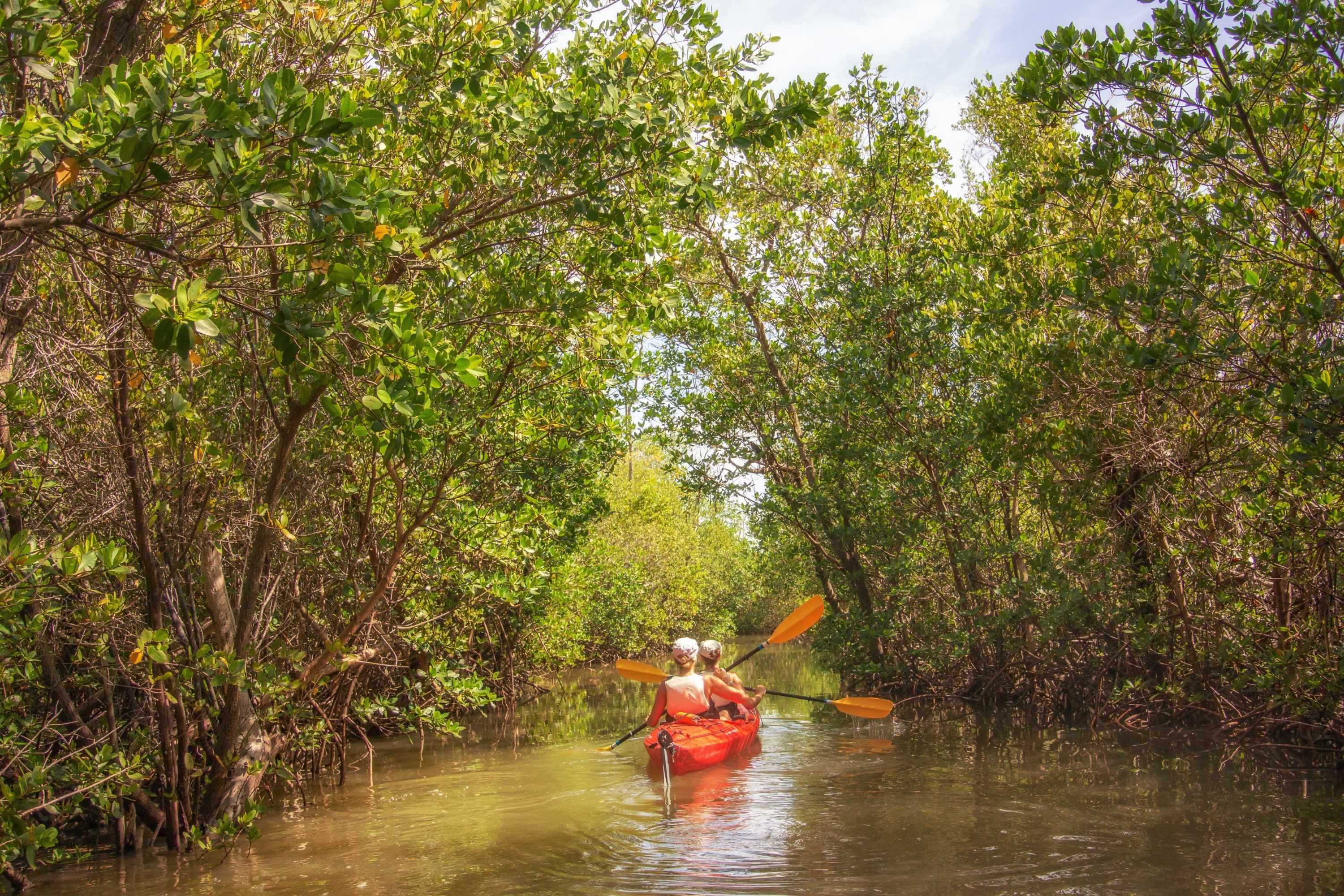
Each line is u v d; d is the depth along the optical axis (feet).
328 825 20.81
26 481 15.53
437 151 19.67
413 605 26.68
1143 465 24.21
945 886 14.69
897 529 40.98
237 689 19.07
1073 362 23.38
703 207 20.15
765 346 46.26
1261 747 25.39
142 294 9.80
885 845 17.19
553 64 21.02
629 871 16.08
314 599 25.88
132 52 14.74
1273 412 20.54
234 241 15.80
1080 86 19.75
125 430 16.49
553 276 21.30
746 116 19.19
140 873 17.26
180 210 16.63
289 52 18.11
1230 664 27.22
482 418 21.31
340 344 13.99
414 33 18.26
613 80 18.13
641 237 20.16
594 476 38.01
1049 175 24.79
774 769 25.43
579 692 52.75
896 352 38.68
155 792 20.81
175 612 18.20
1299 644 23.79
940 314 36.73
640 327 21.57
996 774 23.97
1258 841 16.55
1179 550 27.04
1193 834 17.19
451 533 25.25
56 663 19.17
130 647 18.45
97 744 17.98
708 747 25.80
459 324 20.42
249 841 19.30
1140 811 19.19
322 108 10.57
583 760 28.37
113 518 17.48
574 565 49.49
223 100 10.09
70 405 17.34
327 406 14.53
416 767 29.01
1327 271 18.63
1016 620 34.22
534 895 14.92
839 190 43.91
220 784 19.63
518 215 21.39
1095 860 15.74
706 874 15.71
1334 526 21.93
